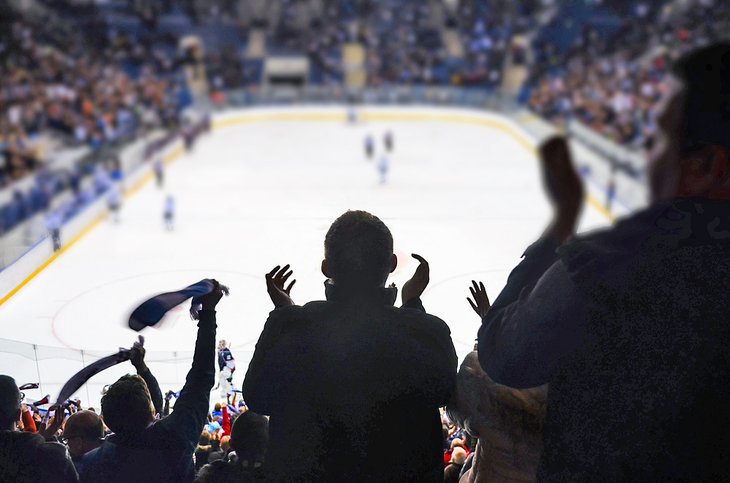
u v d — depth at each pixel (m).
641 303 1.53
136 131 33.56
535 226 18.66
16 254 12.43
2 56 40.28
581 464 1.62
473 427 2.25
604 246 1.56
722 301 1.49
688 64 1.51
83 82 41.09
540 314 1.62
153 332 11.29
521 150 33.97
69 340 11.17
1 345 8.53
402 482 2.13
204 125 37.62
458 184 27.38
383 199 24.61
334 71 48.97
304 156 33.38
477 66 48.03
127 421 2.98
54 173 28.80
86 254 16.42
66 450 3.04
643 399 1.55
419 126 40.00
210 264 15.15
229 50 48.22
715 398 1.52
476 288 2.73
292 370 2.11
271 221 17.61
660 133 1.55
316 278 8.96
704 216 1.51
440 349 2.16
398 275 10.80
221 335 9.99
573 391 1.62
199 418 3.03
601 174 26.05
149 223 20.83
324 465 2.12
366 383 2.08
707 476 1.56
